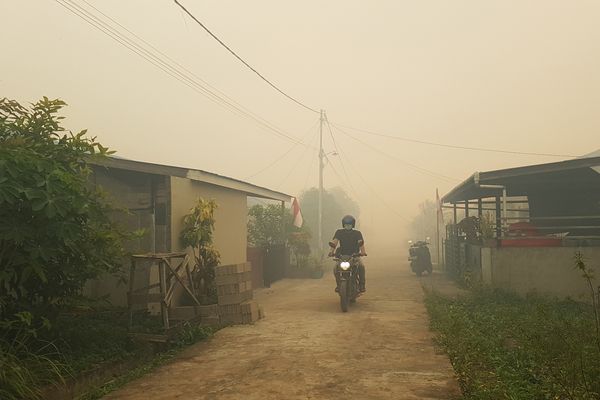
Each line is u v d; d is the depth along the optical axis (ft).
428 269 54.08
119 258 20.02
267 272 45.42
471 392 13.00
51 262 17.08
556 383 13.79
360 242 31.07
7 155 15.23
